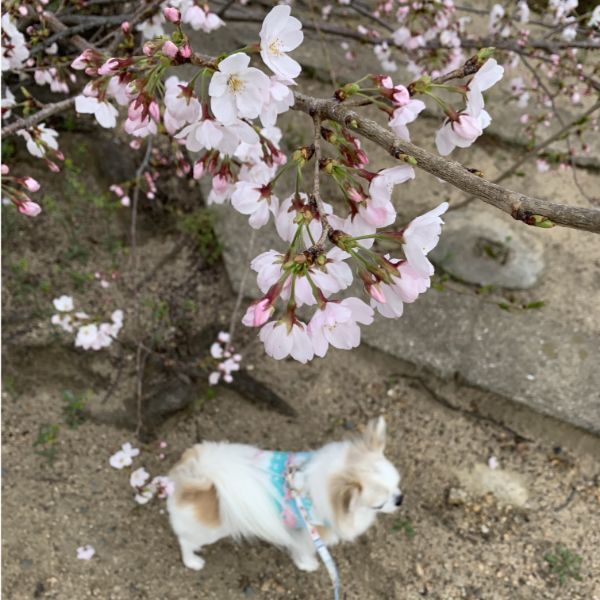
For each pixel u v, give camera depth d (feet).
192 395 3.81
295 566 3.46
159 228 4.23
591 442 3.55
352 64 4.60
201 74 1.50
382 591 3.35
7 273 4.02
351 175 1.46
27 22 2.78
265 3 4.74
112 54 2.65
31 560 3.40
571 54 3.62
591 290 3.84
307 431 3.80
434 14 3.48
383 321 3.89
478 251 3.95
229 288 4.09
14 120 3.81
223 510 3.09
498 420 3.70
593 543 3.39
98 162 4.26
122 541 3.49
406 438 3.74
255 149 2.11
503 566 3.36
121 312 3.61
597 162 4.23
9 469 3.63
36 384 3.85
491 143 4.43
